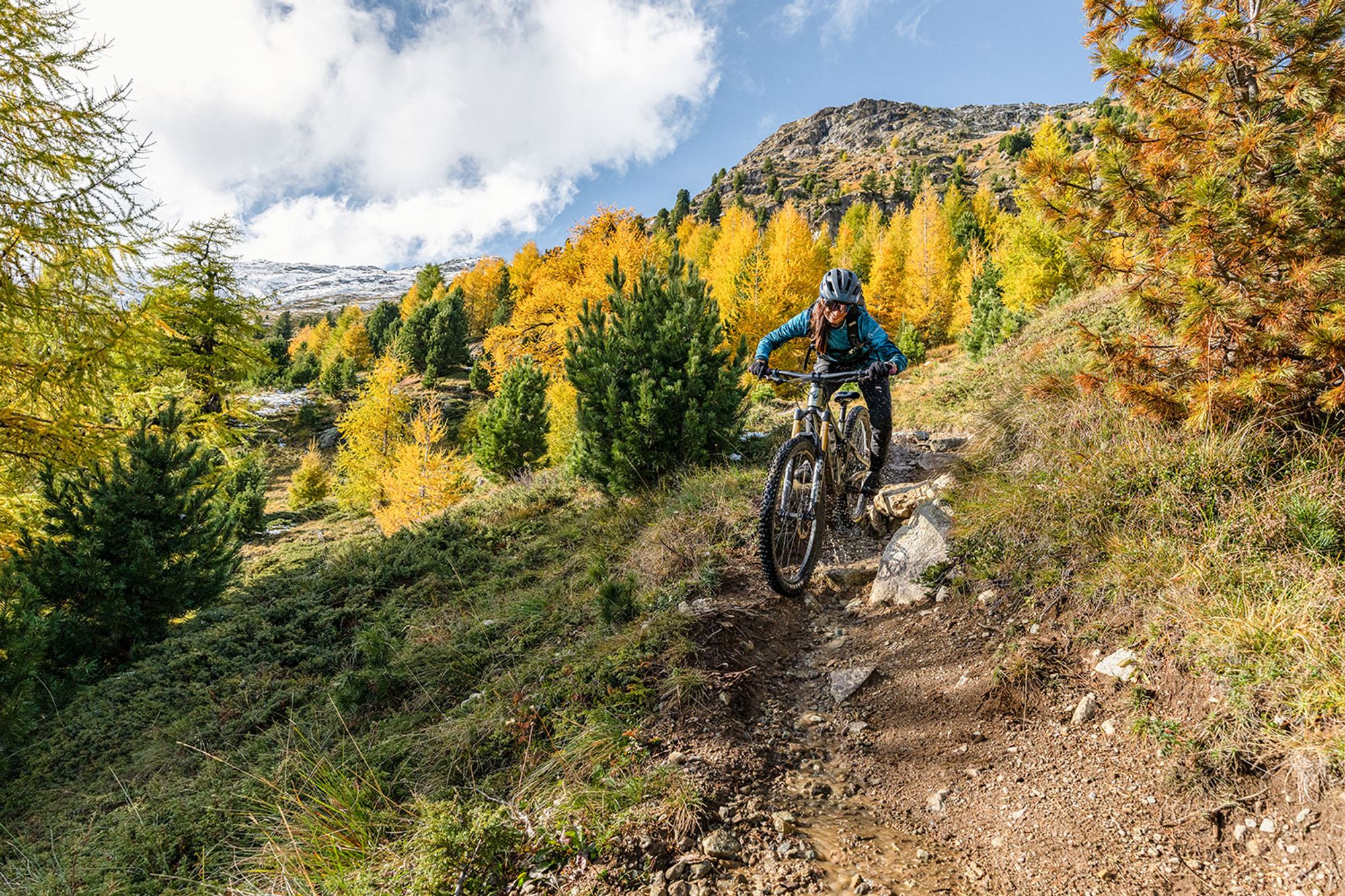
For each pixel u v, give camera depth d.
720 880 2.24
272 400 57.81
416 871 2.48
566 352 8.35
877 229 64.69
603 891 2.25
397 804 3.26
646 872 2.31
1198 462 3.47
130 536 8.10
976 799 2.63
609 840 2.44
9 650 6.15
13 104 6.90
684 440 7.64
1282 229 3.03
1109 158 3.61
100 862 3.66
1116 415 4.20
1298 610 2.59
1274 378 3.09
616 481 7.97
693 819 2.50
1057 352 7.50
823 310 4.17
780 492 3.85
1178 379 3.69
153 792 4.61
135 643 7.97
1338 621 2.50
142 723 5.87
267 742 4.86
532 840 2.52
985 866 2.31
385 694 4.83
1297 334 3.12
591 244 35.44
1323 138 2.94
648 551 5.40
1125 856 2.21
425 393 47.62
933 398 9.80
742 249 38.94
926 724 3.13
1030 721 2.94
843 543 5.23
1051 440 4.53
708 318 7.99
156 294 9.06
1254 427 3.47
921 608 4.05
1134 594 3.16
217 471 12.16
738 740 3.11
